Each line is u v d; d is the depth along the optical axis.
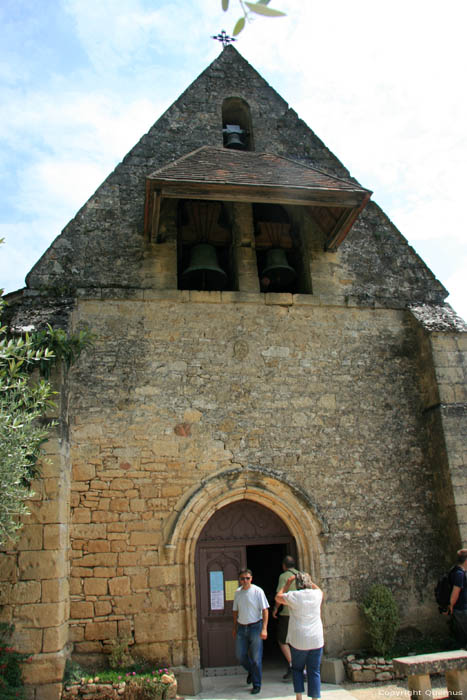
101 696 6.16
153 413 7.86
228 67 10.65
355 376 8.64
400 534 7.96
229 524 7.84
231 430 7.98
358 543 7.80
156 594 7.10
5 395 6.39
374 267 9.42
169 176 7.77
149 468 7.59
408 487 8.21
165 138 9.77
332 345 8.74
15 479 5.31
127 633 6.89
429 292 9.47
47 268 8.45
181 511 7.44
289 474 7.91
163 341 8.25
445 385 8.38
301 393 8.37
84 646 6.78
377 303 9.12
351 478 8.09
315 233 9.42
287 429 8.13
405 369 8.86
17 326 7.61
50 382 7.20
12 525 5.78
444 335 8.66
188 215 9.66
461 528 7.66
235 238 9.23
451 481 7.87
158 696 6.22
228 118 11.05
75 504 7.27
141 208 9.13
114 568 7.12
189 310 8.48
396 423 8.52
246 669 6.67
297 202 8.09
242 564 7.70
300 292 9.58
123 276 8.59
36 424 6.93
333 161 10.20
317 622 5.55
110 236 8.83
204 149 9.07
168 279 8.65
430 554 7.96
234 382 8.23
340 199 8.14
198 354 8.27
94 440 7.58
